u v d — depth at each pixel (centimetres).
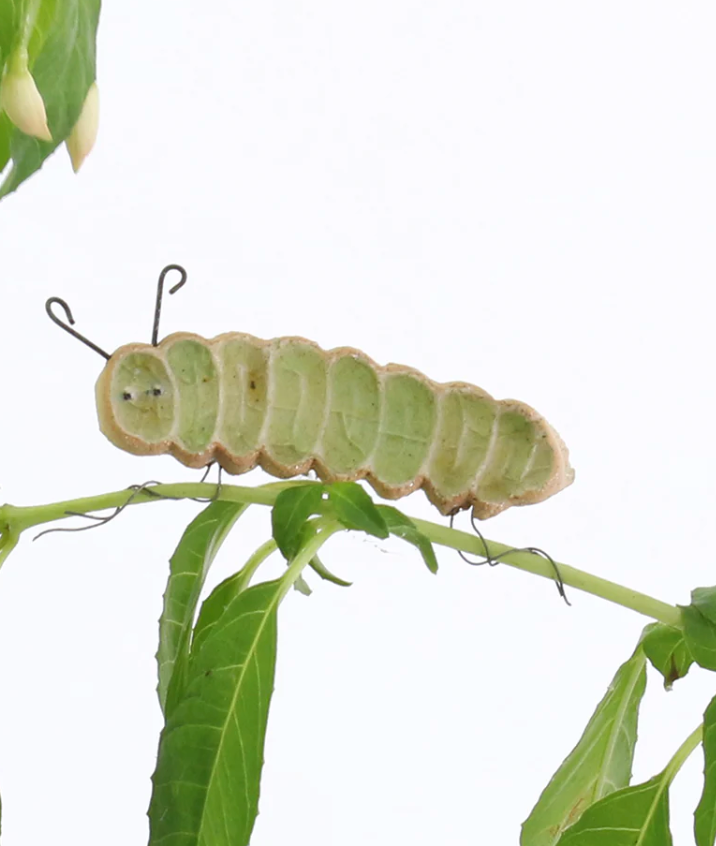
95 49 89
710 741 92
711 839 92
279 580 91
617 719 96
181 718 90
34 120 87
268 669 90
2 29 87
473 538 93
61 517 91
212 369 92
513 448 93
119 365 91
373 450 93
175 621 94
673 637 95
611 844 93
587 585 93
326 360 93
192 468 92
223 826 89
